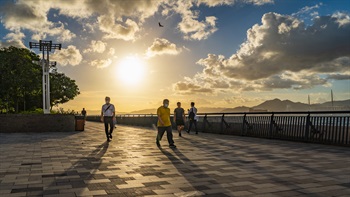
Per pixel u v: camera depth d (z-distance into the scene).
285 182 5.80
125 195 4.96
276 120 15.18
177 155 9.48
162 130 12.01
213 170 7.03
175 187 5.47
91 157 9.05
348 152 10.11
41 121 21.52
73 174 6.59
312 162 8.11
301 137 13.62
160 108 11.97
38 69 42.75
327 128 12.47
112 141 14.16
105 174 6.59
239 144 12.80
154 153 9.95
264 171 6.90
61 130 21.84
